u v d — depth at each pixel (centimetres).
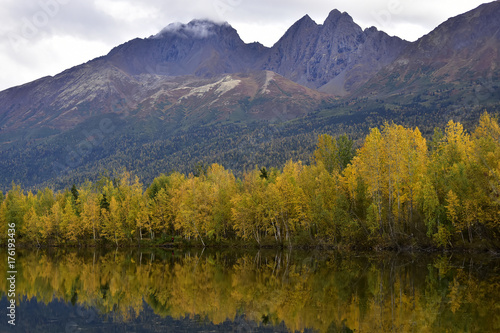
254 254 9412
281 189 9981
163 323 4041
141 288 5772
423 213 8531
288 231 10475
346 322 3859
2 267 8131
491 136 8606
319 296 4900
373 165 8225
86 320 4241
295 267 7150
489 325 3591
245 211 10581
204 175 15812
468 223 7588
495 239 7725
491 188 7431
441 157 8400
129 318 4266
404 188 8456
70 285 6144
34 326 4072
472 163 7838
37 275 7100
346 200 8938
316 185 9769
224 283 5950
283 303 4666
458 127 9231
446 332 3462
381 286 5225
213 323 4006
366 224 8669
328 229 9075
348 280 5712
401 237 8331
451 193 7575
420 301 4438
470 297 4528
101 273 7188
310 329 3738
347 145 11094
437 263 6769
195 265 7931
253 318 4128
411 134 9525
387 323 3756
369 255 8019
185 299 5041
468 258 7219
